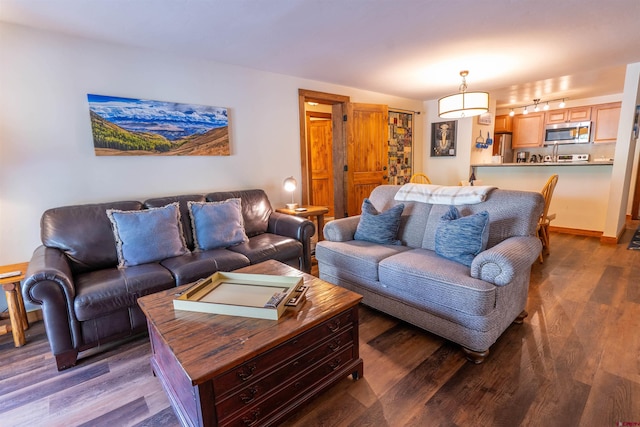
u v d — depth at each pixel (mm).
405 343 2021
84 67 2539
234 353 1186
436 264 2047
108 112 2639
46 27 2330
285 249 2816
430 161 5840
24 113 2338
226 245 2783
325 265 2740
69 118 2506
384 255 2357
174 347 1225
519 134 6609
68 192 2549
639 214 5562
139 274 2102
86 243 2305
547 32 2631
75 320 1841
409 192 2852
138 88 2799
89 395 1639
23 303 2318
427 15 2285
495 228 2230
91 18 2191
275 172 3820
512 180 5156
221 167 3373
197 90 3137
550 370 1708
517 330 2113
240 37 2607
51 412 1529
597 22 2451
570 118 5938
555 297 2582
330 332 1526
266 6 2090
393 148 5379
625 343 1924
